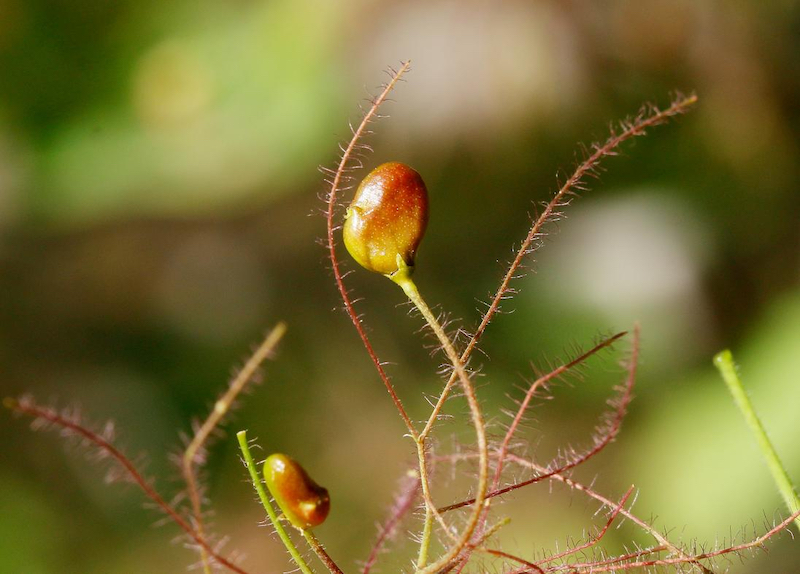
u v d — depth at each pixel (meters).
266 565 0.18
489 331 0.21
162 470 0.21
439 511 0.10
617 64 0.18
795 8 0.19
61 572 0.20
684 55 0.19
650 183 0.21
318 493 0.09
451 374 0.10
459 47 0.18
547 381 0.10
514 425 0.10
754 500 0.16
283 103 0.21
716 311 0.20
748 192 0.20
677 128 0.20
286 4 0.21
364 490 0.21
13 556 0.19
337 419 0.23
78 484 0.21
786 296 0.19
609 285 0.20
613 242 0.21
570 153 0.19
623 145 0.20
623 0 0.18
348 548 0.20
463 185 0.20
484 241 0.22
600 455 0.19
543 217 0.10
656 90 0.19
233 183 0.22
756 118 0.19
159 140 0.23
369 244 0.10
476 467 0.10
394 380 0.23
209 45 0.23
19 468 0.21
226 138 0.22
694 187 0.21
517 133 0.18
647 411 0.19
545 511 0.16
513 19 0.18
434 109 0.18
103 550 0.20
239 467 0.21
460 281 0.22
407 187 0.10
